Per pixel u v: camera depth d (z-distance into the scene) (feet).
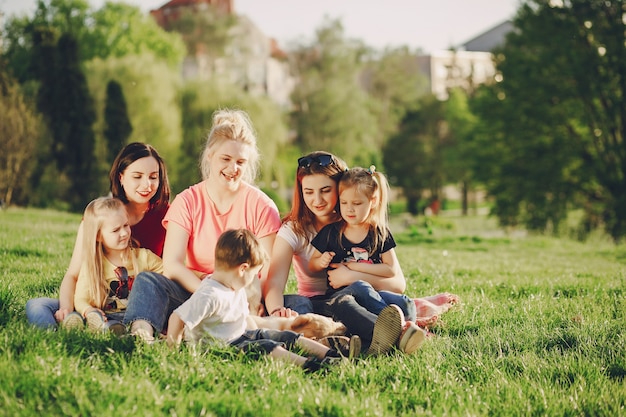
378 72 231.30
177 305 14.57
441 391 11.70
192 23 211.00
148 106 114.83
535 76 99.96
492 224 160.04
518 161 104.42
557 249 50.80
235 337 13.50
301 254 16.88
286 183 122.52
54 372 10.86
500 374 12.77
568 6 97.76
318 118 181.06
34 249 29.43
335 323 14.12
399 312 13.28
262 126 118.83
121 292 15.28
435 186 215.51
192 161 116.67
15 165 80.59
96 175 96.99
